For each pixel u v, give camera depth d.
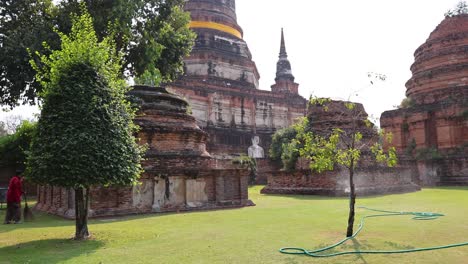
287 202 20.73
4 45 26.53
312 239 10.01
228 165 38.88
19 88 27.36
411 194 25.17
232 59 57.59
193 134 19.64
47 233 11.71
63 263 7.88
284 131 47.84
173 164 18.23
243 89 56.50
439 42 43.72
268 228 11.86
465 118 37.56
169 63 33.44
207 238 10.29
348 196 23.92
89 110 10.80
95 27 27.30
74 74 11.08
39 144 10.72
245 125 55.50
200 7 58.59
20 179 14.89
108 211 15.63
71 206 15.91
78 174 10.21
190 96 51.06
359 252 8.47
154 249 9.02
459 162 34.69
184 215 15.70
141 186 16.83
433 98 41.62
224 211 16.97
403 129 42.78
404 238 9.98
